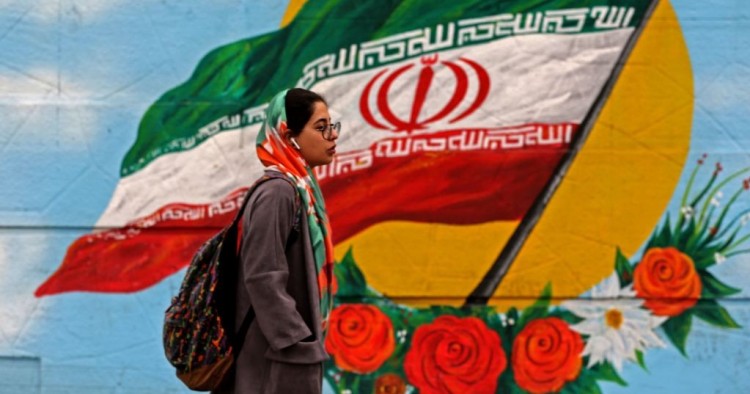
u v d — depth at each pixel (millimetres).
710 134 6234
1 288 6398
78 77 6410
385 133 6309
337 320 6305
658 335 6215
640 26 6250
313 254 4277
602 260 6238
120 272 6383
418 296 6281
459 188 6281
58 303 6387
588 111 6254
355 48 6328
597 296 6238
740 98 6234
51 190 6395
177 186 6367
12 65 6414
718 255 6215
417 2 6320
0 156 6398
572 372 6234
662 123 6242
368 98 6316
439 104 6297
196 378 4297
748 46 6230
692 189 6230
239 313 4262
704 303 6211
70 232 6391
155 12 6398
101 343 6383
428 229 6293
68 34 6418
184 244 6363
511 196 6258
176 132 6371
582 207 6250
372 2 6332
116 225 6383
